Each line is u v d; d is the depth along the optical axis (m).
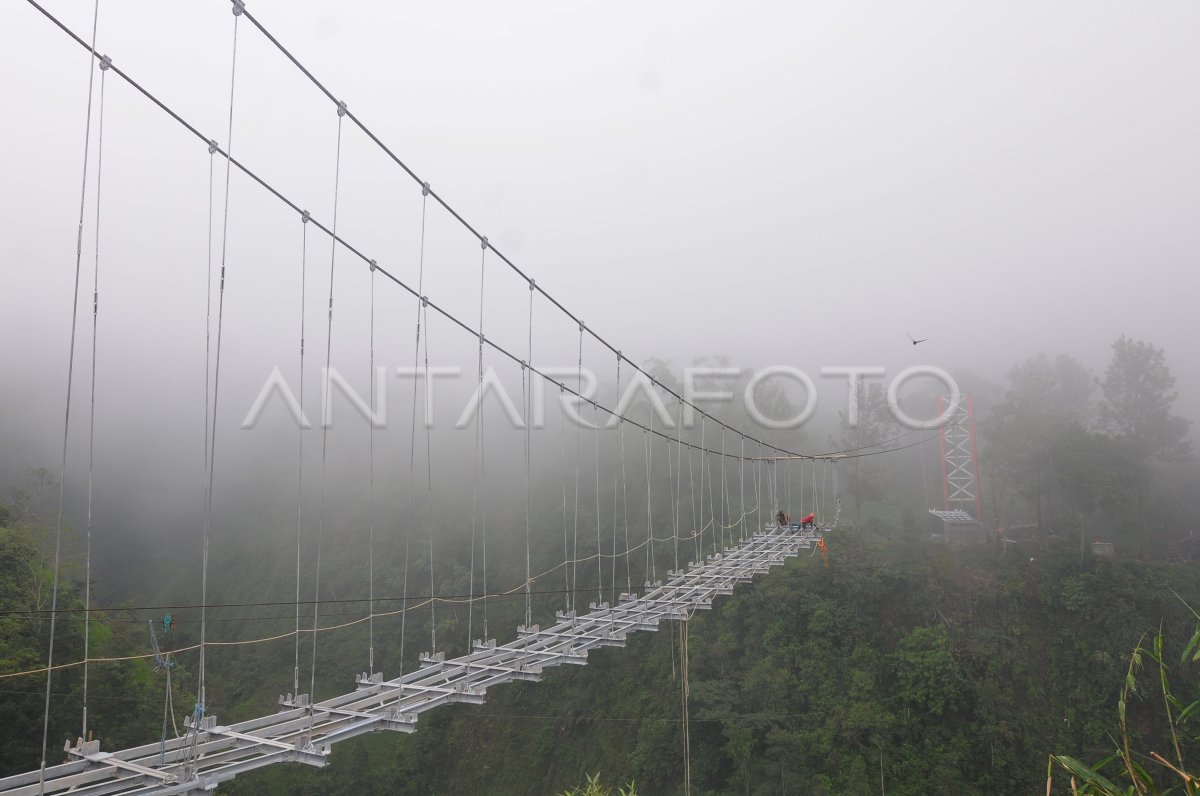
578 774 31.89
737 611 32.34
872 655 30.42
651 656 33.34
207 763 9.06
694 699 29.52
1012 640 30.80
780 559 27.05
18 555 21.09
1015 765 27.33
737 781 27.41
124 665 22.56
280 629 40.12
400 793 32.41
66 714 19.73
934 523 43.53
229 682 37.00
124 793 8.06
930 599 32.22
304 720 10.35
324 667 37.47
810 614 31.72
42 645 19.88
